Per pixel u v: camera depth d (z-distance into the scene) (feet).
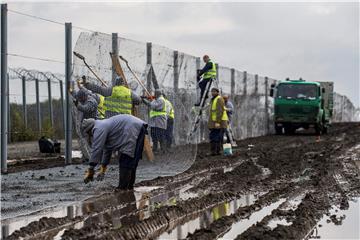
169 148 77.82
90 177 54.49
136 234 39.70
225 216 45.11
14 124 98.22
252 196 56.03
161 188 59.00
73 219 43.42
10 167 76.59
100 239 37.04
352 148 110.52
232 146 116.57
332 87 184.14
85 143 78.43
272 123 179.52
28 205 48.88
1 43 70.69
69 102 80.28
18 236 38.24
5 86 70.54
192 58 109.81
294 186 61.93
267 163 83.46
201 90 112.88
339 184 63.67
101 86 70.54
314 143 127.54
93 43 75.51
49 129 103.40
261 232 39.70
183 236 39.63
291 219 44.75
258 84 162.91
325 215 47.39
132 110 69.21
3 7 70.59
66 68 79.92
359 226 43.45
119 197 53.26
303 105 162.50
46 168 75.10
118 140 55.36
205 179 66.49
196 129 109.19
